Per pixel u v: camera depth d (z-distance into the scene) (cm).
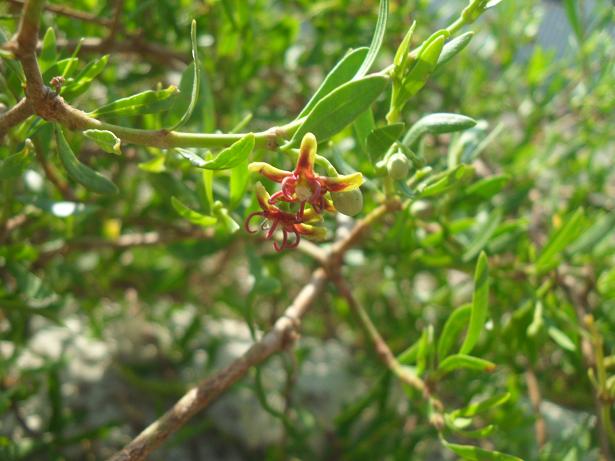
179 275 18
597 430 12
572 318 14
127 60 16
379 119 13
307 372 20
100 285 17
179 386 17
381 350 12
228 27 13
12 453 13
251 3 16
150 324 19
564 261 14
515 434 15
